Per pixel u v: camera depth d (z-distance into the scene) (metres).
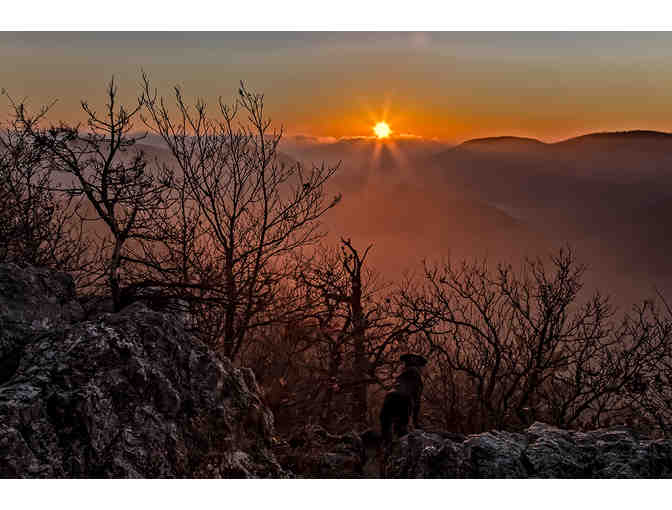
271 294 11.23
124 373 6.21
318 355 14.25
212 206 11.43
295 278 12.91
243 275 11.34
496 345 13.79
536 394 14.85
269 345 12.09
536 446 7.48
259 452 7.00
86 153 8.78
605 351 14.01
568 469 7.18
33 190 9.83
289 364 11.91
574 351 14.29
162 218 10.48
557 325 14.23
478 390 13.75
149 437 6.02
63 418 5.71
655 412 13.30
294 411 11.29
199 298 9.52
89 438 5.70
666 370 13.49
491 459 7.23
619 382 14.00
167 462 5.99
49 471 5.39
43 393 5.78
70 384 5.93
